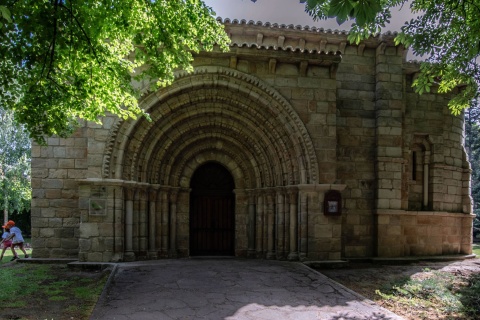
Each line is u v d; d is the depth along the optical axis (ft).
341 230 43.68
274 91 40.22
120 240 37.73
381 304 27.17
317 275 32.94
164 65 27.45
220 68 39.47
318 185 39.93
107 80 26.43
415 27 28.81
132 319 21.65
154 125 40.47
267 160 44.27
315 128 40.88
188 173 45.80
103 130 37.88
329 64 41.11
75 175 40.37
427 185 48.93
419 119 48.70
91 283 30.76
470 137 118.83
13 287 28.30
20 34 21.49
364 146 46.29
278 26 45.70
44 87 25.41
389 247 45.06
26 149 84.64
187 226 45.14
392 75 46.75
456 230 50.37
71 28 22.47
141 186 40.01
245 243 46.01
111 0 23.31
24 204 85.20
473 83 31.76
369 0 13.03
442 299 28.53
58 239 39.93
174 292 27.04
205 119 43.57
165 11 25.18
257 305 24.75
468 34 27.81
